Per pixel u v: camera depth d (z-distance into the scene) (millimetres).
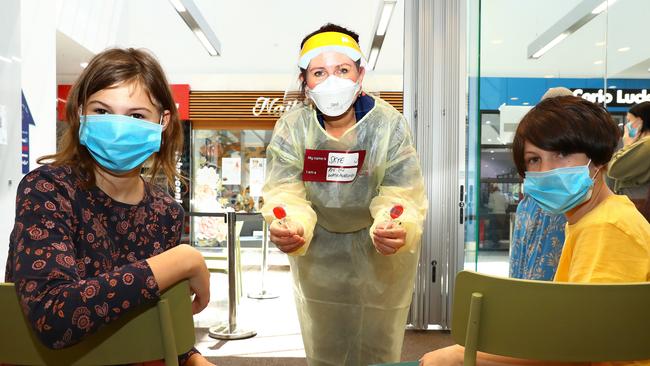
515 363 819
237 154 7961
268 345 3424
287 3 7469
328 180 1691
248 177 7918
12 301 764
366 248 1833
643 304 725
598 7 2438
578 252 912
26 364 791
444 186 3736
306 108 1722
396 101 7082
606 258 870
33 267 754
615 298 717
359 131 1663
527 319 727
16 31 2379
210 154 7930
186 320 821
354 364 1937
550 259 1500
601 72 2457
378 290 1854
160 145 1078
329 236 1866
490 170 2502
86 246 909
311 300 1911
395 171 1711
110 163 945
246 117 7637
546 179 1008
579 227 948
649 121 2041
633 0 2426
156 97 992
